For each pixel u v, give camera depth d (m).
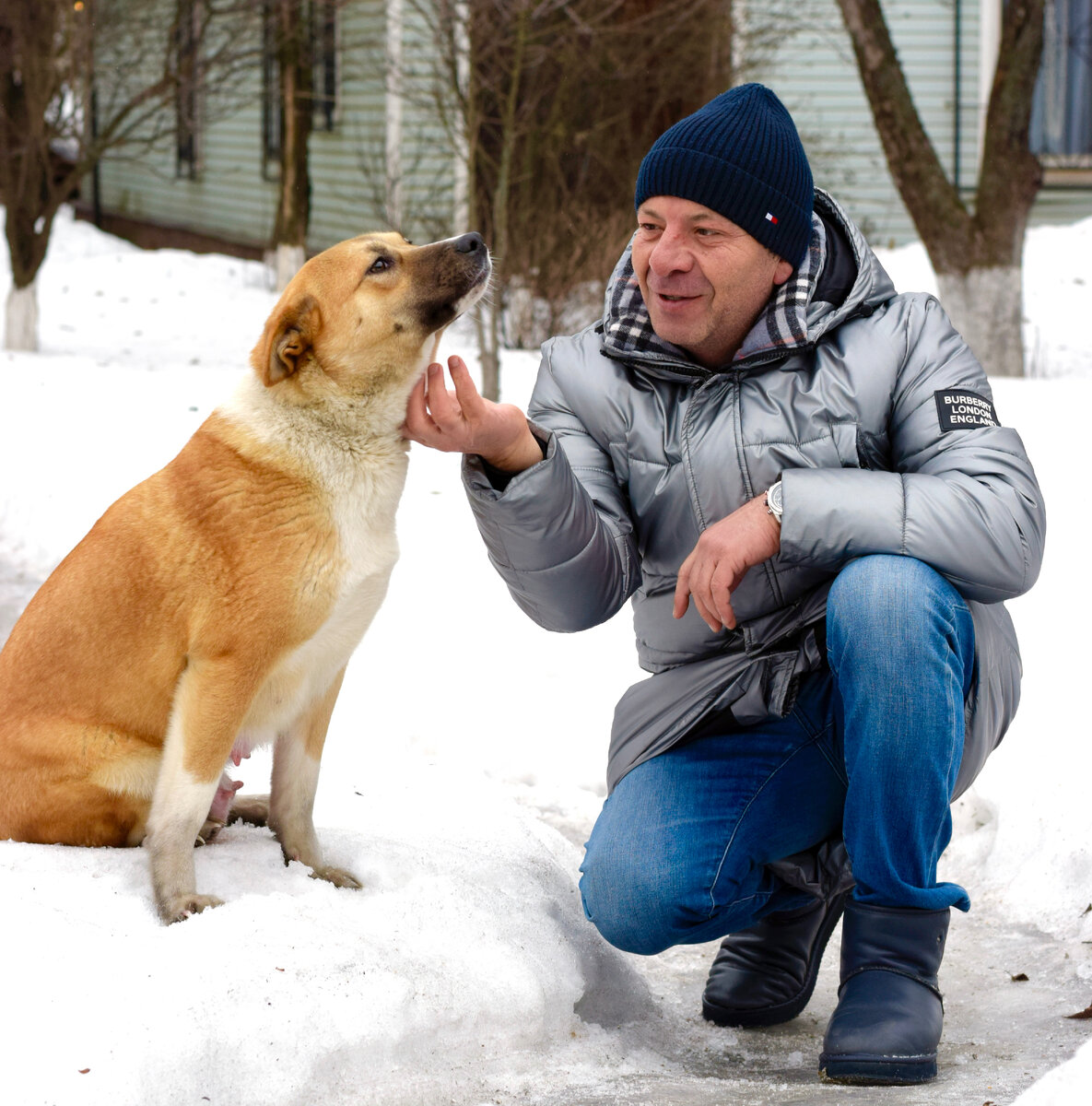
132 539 2.82
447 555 6.76
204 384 10.66
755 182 2.68
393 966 2.53
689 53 13.78
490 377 9.57
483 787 3.98
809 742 2.82
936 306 2.93
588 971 2.90
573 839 4.02
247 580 2.72
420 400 2.83
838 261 2.93
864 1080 2.40
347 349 2.80
